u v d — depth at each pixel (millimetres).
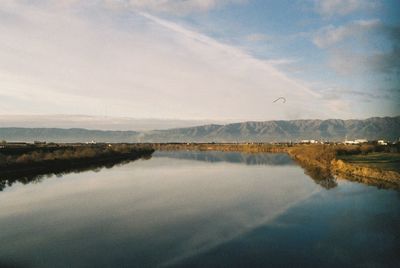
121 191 41250
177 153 141375
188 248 20781
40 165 61938
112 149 104938
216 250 20422
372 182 44688
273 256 19406
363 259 18938
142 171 64062
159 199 36000
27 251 20547
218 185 45719
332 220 26766
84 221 27250
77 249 20812
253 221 26812
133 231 24391
